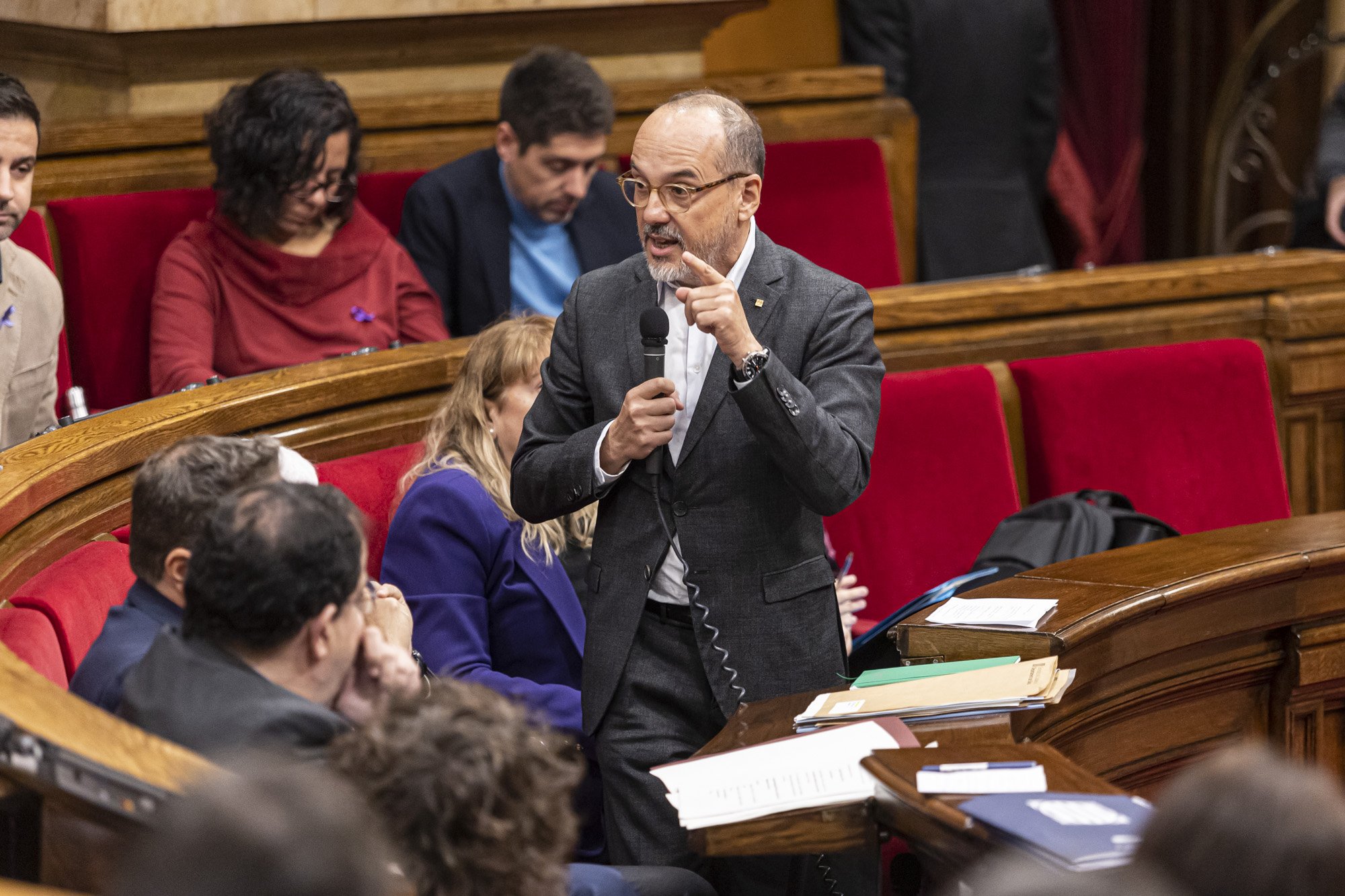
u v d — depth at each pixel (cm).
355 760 507
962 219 2034
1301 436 1583
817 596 805
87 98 1538
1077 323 1511
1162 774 960
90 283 1362
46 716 518
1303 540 1020
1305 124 2641
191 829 328
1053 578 946
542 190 1428
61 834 500
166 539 705
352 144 1342
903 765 638
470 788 490
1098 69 2478
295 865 321
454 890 489
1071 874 328
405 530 959
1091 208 2503
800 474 728
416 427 1186
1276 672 1007
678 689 798
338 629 609
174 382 1255
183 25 1532
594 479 766
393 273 1392
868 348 793
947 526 1354
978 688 731
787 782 655
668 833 794
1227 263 1573
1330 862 377
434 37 1712
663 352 750
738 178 764
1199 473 1465
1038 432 1440
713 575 784
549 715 918
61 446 905
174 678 589
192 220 1418
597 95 1405
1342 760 1034
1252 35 2569
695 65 1888
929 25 1984
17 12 1366
